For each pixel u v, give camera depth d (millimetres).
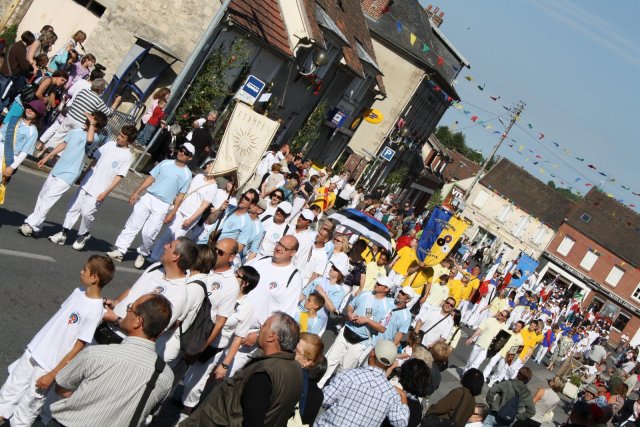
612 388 21953
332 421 6570
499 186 82500
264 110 29562
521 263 54125
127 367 4969
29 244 10719
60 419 4949
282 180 18781
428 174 70188
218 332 7449
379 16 49344
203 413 5477
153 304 5105
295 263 11969
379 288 11086
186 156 11664
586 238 79000
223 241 7387
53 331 5949
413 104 53094
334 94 38062
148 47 21672
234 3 24297
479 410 9945
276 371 5441
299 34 28891
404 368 7512
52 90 15750
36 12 22562
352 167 48969
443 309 15477
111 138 17656
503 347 17984
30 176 14219
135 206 11852
